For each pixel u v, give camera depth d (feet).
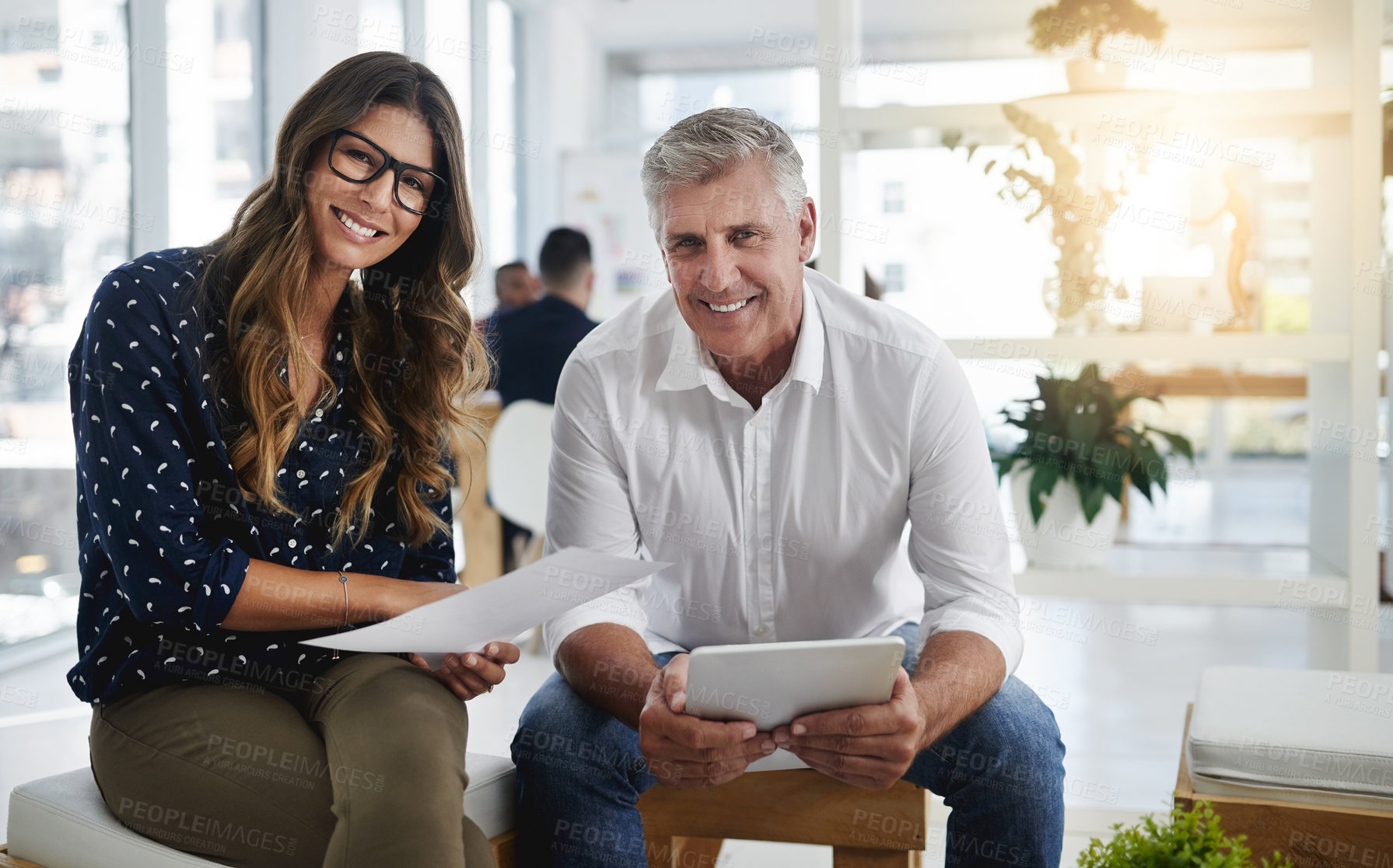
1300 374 13.39
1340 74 7.56
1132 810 7.34
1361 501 7.47
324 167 4.45
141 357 4.08
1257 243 8.05
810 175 25.96
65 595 12.04
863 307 5.31
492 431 11.94
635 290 25.39
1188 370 13.70
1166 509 18.75
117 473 4.01
